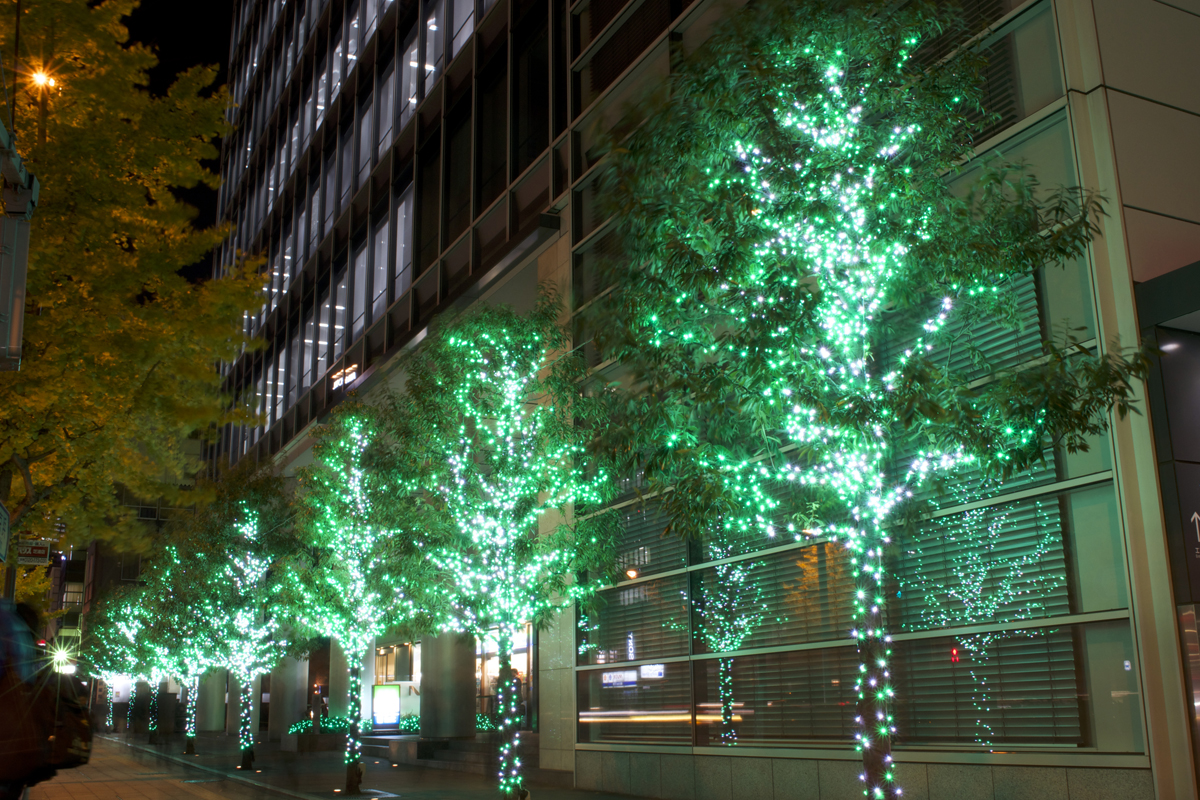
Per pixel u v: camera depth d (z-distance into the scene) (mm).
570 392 16312
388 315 32000
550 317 17312
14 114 11266
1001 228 9055
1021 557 11953
